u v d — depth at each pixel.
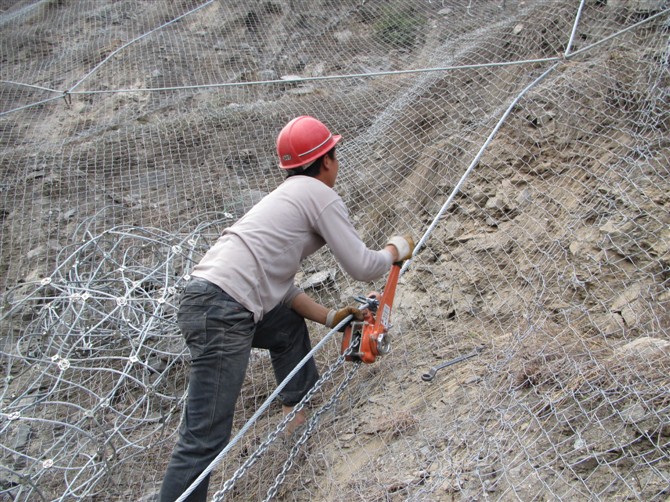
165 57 6.68
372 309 2.81
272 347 2.97
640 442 2.16
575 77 4.00
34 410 3.64
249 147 5.29
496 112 4.22
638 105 3.67
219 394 2.46
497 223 3.64
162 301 3.33
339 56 6.16
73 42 7.30
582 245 3.16
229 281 2.43
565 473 2.18
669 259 2.86
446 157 4.20
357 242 2.54
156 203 4.96
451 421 2.66
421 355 3.19
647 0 4.19
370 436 2.86
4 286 4.53
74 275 3.78
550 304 3.00
